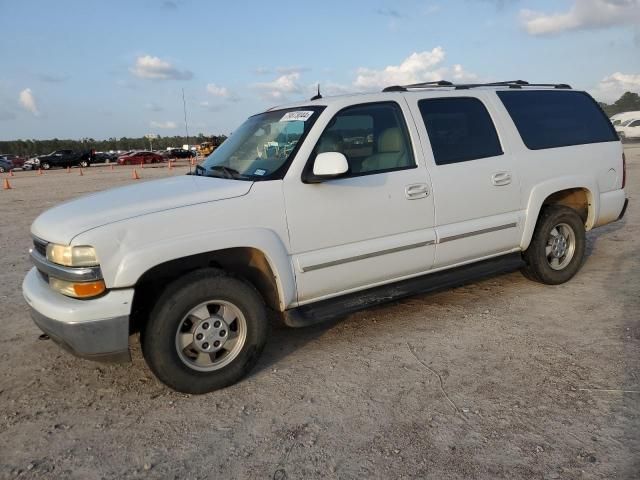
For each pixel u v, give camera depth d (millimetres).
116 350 3273
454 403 3291
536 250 5164
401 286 4363
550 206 5273
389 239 4168
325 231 3877
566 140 5332
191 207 3434
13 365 4082
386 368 3812
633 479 2523
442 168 4410
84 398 3568
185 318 3424
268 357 4098
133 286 3248
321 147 3902
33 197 16797
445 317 4730
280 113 4430
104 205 3521
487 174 4652
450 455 2777
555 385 3438
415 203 4250
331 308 3988
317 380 3688
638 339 4043
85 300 3213
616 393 3297
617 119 38750
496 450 2799
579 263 5492
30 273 3941
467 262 4738
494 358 3879
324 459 2805
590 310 4711
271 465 2777
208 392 3568
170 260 3330
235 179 3914
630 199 10688
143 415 3332
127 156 48281
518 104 5090
